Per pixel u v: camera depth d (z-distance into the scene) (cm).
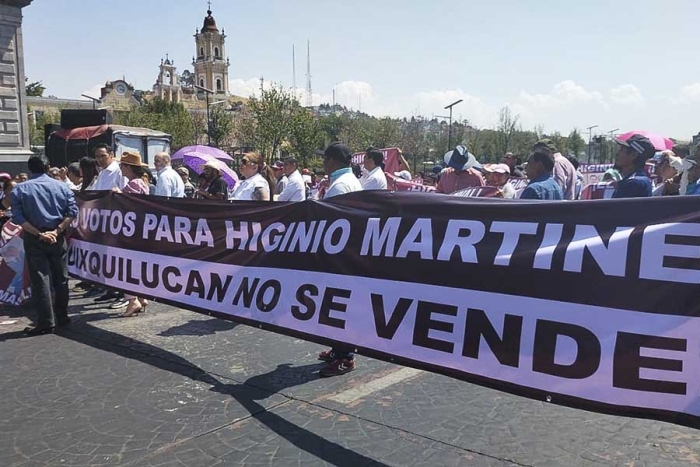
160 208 542
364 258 373
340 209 398
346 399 395
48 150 1978
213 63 12106
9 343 521
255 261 454
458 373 316
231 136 5894
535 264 295
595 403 269
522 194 452
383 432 344
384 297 356
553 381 281
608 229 279
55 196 554
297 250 421
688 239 256
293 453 317
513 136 5475
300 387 417
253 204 462
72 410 374
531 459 310
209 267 494
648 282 261
